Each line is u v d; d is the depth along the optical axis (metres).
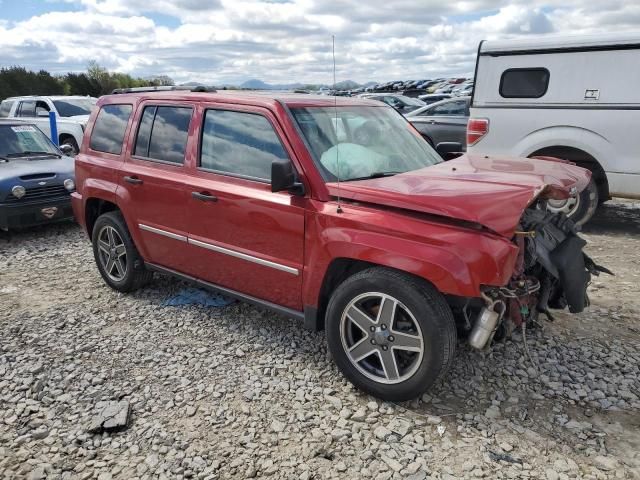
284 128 3.67
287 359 3.91
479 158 4.32
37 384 3.61
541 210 3.56
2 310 4.88
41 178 7.45
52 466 2.86
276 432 3.11
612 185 6.87
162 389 3.55
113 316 4.70
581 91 6.86
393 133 4.35
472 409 3.28
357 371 3.40
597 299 4.91
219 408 3.34
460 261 2.91
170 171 4.41
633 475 2.71
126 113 4.96
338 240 3.33
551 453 2.89
